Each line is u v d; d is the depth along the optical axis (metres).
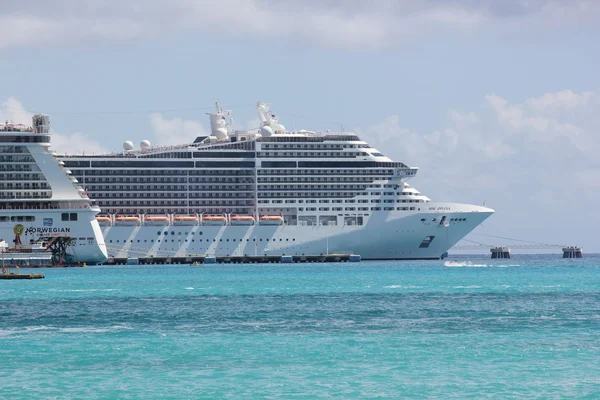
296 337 158.62
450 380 119.94
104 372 126.19
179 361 134.50
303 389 115.31
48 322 185.50
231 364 131.88
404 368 128.00
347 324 178.00
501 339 154.12
